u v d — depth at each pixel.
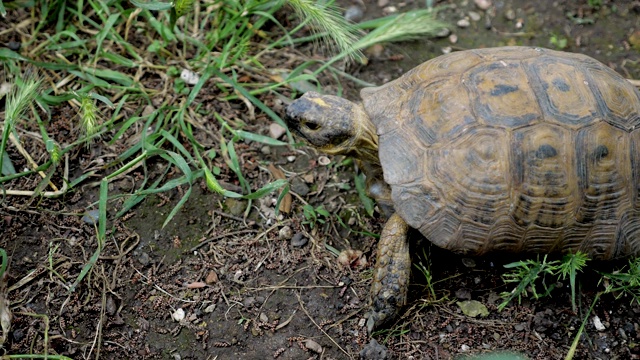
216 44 0.93
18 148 0.85
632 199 0.79
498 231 0.77
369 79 0.93
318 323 0.79
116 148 0.86
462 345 0.78
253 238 0.83
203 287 0.80
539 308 0.80
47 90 0.88
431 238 0.77
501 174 0.76
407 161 0.77
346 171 0.87
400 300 0.78
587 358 0.78
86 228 0.82
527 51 0.81
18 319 0.78
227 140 0.88
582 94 0.78
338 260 0.82
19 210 0.82
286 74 0.92
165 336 0.78
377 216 0.84
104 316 0.78
